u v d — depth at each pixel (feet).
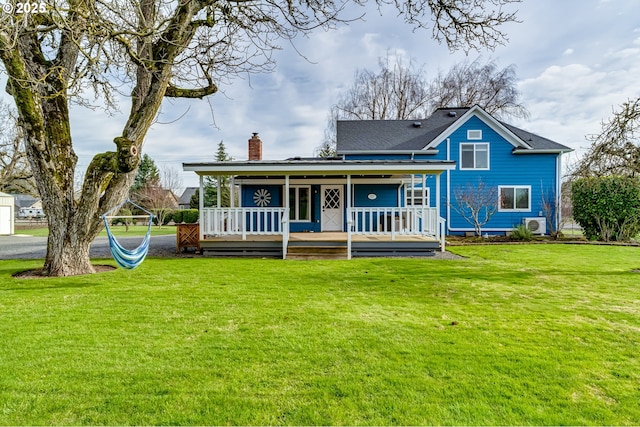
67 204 26.30
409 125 68.54
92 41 21.84
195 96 28.25
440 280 24.34
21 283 23.27
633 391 9.62
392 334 13.74
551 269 28.84
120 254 22.21
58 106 25.68
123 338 13.24
